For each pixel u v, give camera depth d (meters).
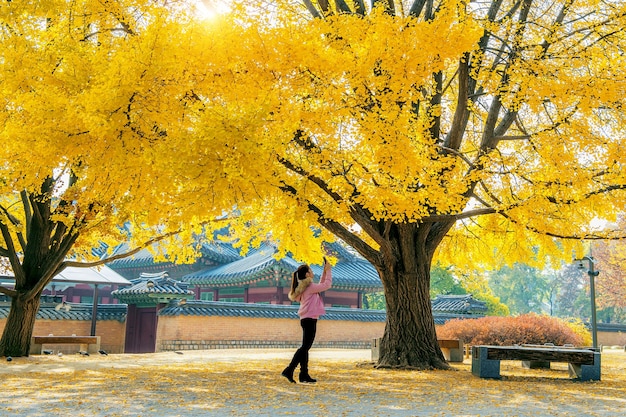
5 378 7.87
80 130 6.18
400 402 5.85
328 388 6.91
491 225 10.52
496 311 35.34
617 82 7.54
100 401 5.72
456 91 11.96
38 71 6.58
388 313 10.25
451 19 6.75
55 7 6.84
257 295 27.00
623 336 35.19
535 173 8.88
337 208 8.27
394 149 6.98
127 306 21.53
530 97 7.74
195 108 6.61
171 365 10.50
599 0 8.37
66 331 20.00
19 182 7.36
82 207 11.46
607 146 8.03
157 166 6.25
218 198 6.54
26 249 12.52
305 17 8.91
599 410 5.57
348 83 7.15
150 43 6.07
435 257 13.07
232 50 6.64
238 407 5.42
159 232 13.32
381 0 9.37
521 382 8.09
